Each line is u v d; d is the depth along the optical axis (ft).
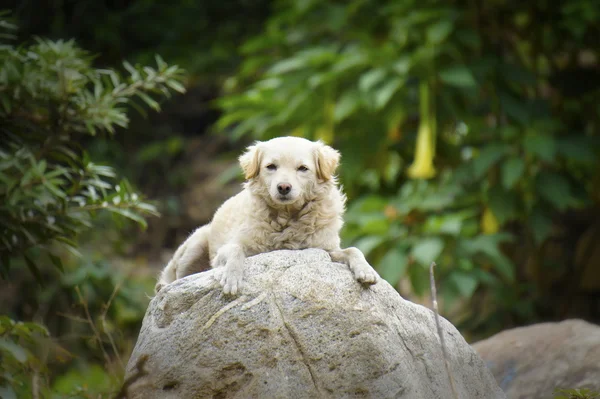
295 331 18.61
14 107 24.77
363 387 18.47
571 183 42.57
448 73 39.17
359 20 46.14
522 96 43.91
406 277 40.93
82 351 39.34
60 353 29.89
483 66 40.96
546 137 39.45
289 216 21.33
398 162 44.96
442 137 43.27
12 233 24.56
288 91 42.39
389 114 41.34
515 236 45.19
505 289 42.47
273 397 18.25
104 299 40.91
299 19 47.78
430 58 39.99
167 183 64.75
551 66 46.42
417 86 41.50
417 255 37.22
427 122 39.83
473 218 42.01
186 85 64.39
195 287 19.13
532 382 25.64
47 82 24.58
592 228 48.06
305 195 21.20
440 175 44.19
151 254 58.29
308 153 21.40
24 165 24.02
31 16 60.08
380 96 38.68
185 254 23.95
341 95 42.32
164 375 18.71
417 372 19.54
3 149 25.96
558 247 49.08
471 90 40.01
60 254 42.32
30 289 41.60
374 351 18.60
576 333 26.86
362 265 19.61
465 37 41.04
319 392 18.38
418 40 41.93
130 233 57.77
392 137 42.39
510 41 45.42
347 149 41.91
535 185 40.91
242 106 43.86
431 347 20.29
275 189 20.59
